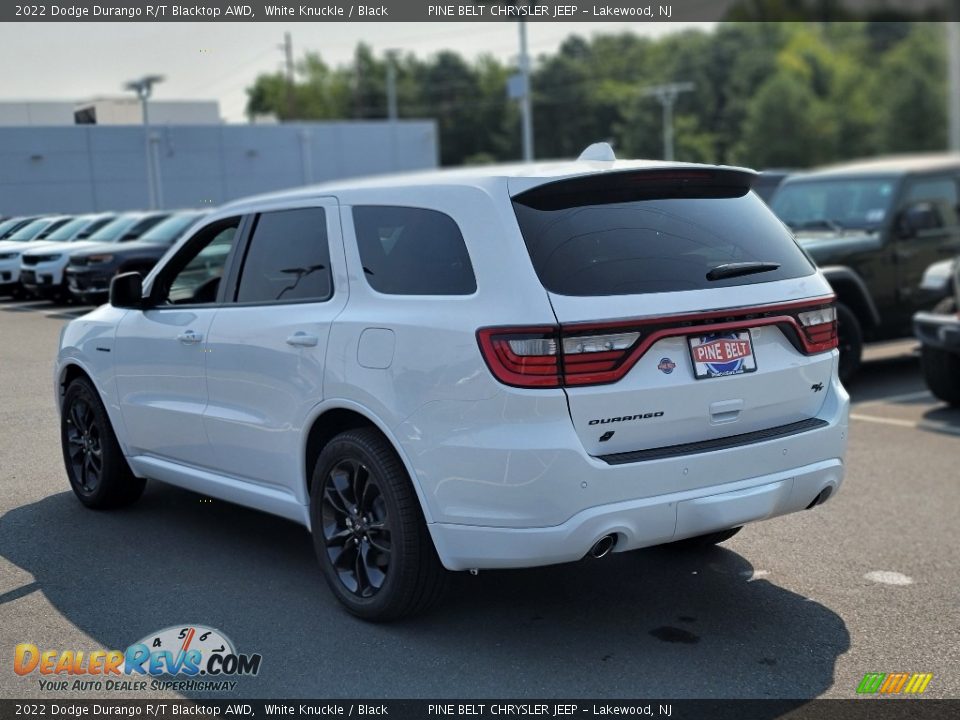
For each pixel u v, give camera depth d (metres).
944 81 99.44
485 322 3.68
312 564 4.86
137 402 5.26
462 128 113.94
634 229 3.95
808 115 99.00
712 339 3.90
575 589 4.58
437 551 3.88
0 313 5.79
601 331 3.65
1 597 4.44
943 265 9.40
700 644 4.02
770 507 4.00
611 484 3.65
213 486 4.95
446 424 3.75
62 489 6.09
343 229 4.38
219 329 4.76
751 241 4.20
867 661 3.88
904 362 11.02
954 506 5.83
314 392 4.25
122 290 5.24
